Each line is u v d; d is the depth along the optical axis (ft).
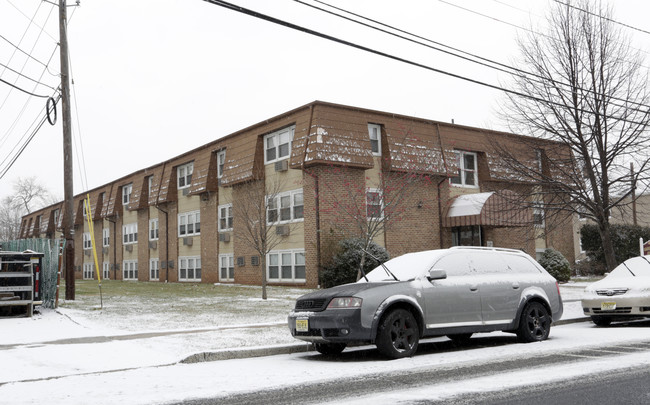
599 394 19.74
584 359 27.22
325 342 30.01
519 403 18.71
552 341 34.81
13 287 48.47
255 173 92.89
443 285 31.65
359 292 29.14
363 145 83.20
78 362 28.96
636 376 22.62
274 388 22.39
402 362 28.22
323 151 79.46
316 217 81.41
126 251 145.89
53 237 194.18
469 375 23.95
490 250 35.14
